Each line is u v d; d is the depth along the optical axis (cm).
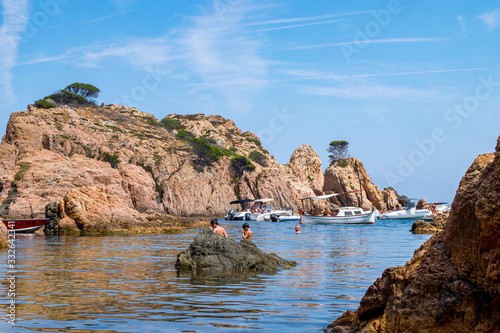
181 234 3662
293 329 690
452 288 492
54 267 1409
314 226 5609
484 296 474
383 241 2733
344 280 1180
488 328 463
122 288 1032
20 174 6328
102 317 748
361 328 576
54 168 6619
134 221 4053
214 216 9812
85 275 1236
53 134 8850
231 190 10694
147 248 2198
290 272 1336
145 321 725
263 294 979
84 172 6781
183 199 9500
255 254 1433
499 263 450
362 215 6097
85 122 10494
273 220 7556
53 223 3672
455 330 482
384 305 566
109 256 1786
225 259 1397
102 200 4041
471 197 498
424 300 506
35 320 722
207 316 768
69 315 759
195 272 1321
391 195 13312
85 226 3691
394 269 567
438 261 521
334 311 814
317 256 1823
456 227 509
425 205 10481
